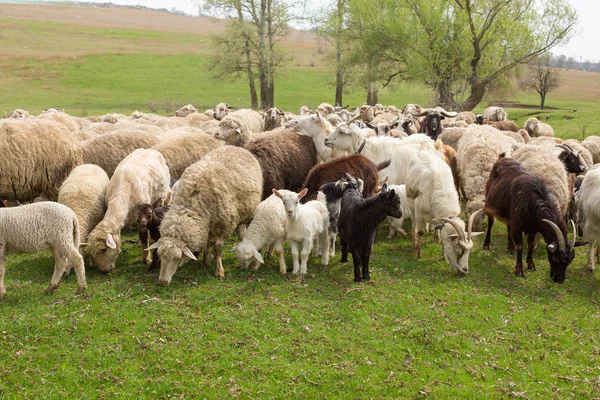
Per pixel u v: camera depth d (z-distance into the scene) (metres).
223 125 12.73
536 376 6.80
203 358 6.99
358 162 11.29
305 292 8.92
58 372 6.65
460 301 8.76
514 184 10.11
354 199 9.38
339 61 45.84
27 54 70.12
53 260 10.05
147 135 13.07
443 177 10.30
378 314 8.23
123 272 9.58
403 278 9.65
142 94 55.66
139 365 6.84
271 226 9.48
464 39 35.22
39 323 7.68
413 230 10.94
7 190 10.69
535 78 49.59
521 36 35.09
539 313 8.44
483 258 10.85
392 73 43.28
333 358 7.07
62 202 9.77
